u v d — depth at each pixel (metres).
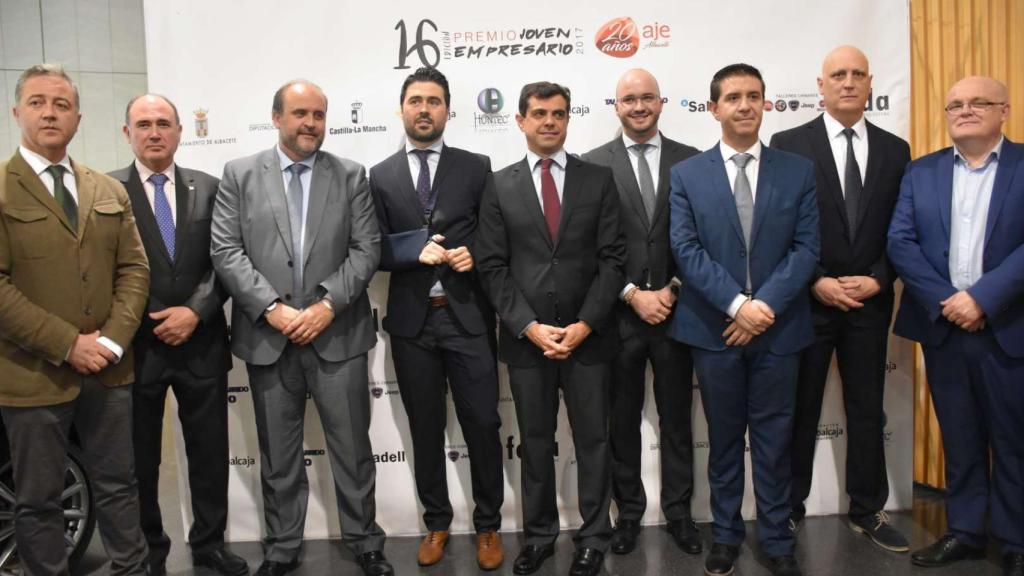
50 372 2.11
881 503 2.71
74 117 2.16
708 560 2.43
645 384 2.80
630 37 2.83
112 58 4.12
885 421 2.95
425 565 2.60
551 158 2.46
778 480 2.40
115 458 2.26
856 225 2.56
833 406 2.92
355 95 2.83
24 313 2.05
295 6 2.80
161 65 2.80
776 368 2.35
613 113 2.86
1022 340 2.28
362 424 2.50
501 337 2.48
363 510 2.49
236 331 2.49
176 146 2.49
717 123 2.87
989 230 2.32
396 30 2.82
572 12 2.83
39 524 2.16
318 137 2.42
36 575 2.16
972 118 2.33
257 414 2.48
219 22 2.80
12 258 2.10
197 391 2.49
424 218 2.51
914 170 2.51
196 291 2.46
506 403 2.87
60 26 4.05
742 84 2.30
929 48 3.10
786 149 2.64
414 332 2.49
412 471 2.90
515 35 2.83
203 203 2.50
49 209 2.12
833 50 2.85
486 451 2.57
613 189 2.46
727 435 2.43
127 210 2.29
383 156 2.85
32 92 2.09
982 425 2.44
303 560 2.69
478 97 2.84
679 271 2.45
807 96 2.87
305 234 2.42
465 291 2.51
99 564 2.66
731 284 2.28
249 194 2.43
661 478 2.73
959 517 2.47
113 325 2.21
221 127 2.82
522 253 2.40
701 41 2.84
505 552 2.68
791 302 2.31
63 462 2.20
